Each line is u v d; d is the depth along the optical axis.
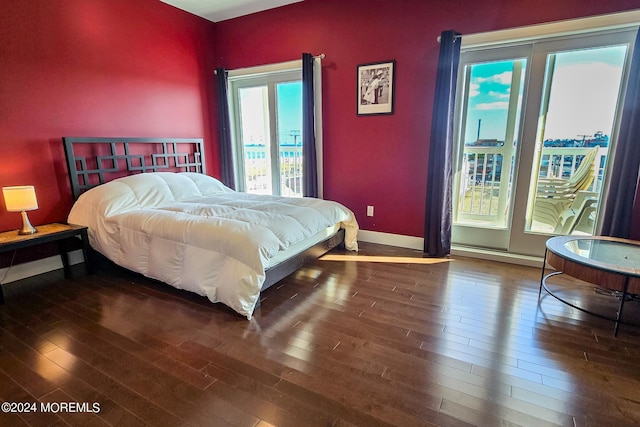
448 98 3.01
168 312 2.24
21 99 2.71
